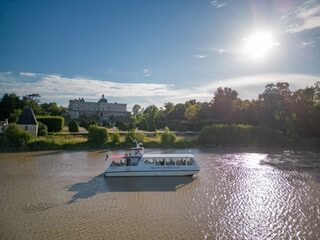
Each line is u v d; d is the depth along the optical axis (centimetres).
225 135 8500
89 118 19975
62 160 5791
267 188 3734
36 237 2350
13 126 7206
